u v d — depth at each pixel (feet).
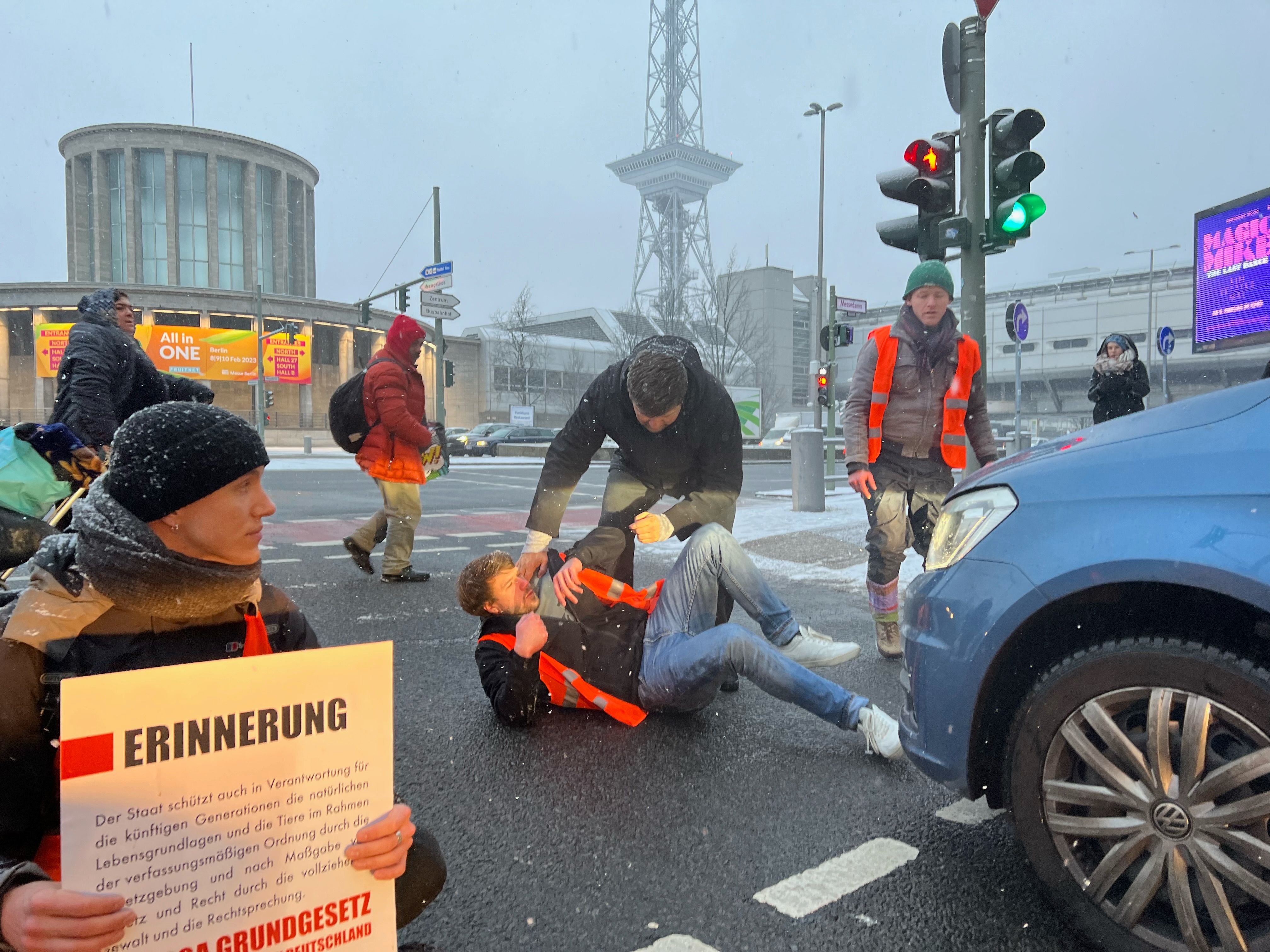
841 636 16.07
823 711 9.74
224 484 4.17
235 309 182.80
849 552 25.20
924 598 7.17
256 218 228.84
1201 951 5.51
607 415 10.90
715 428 11.09
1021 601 6.30
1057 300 257.14
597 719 11.27
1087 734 6.09
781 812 8.48
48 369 164.04
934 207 19.30
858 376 14.01
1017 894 6.93
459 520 36.09
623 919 6.56
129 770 3.63
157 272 219.61
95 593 4.15
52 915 3.44
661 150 251.60
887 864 7.43
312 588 20.12
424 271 74.49
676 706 10.66
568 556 10.74
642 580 21.98
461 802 8.70
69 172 224.74
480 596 10.71
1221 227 24.25
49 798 4.26
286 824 4.04
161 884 3.71
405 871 4.67
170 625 4.36
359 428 20.12
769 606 10.68
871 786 9.13
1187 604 5.90
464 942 6.25
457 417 215.72
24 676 4.03
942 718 6.81
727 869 7.33
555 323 260.42
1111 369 19.31
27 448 8.72
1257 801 5.29
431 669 13.62
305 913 4.10
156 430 4.09
